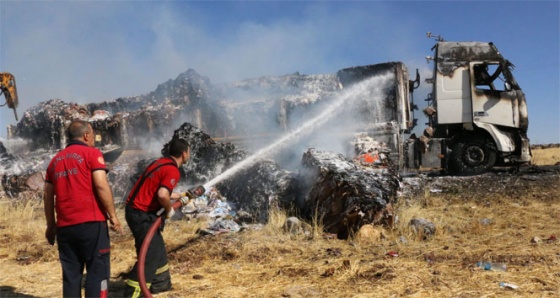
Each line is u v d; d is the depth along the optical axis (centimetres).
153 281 424
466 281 428
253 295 416
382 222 621
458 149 1204
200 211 788
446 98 1208
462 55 1207
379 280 440
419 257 514
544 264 471
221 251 561
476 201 879
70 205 350
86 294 352
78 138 371
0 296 430
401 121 1143
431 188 1005
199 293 425
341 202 631
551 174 1080
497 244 561
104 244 357
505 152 1180
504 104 1180
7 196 1088
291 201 732
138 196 414
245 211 778
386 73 1156
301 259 527
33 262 558
